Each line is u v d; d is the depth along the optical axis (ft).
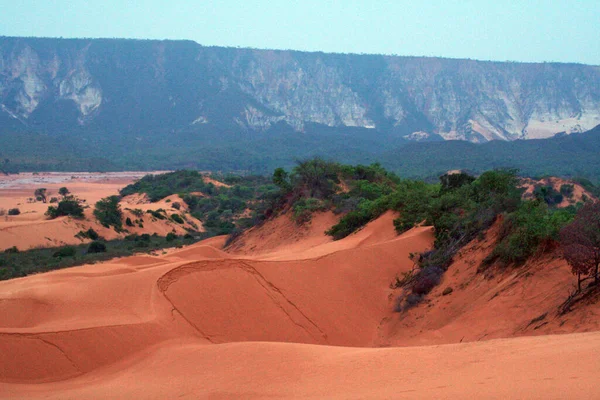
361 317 88.58
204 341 71.36
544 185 280.72
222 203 346.54
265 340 76.89
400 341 78.28
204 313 76.38
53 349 62.95
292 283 88.28
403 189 156.46
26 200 411.34
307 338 79.92
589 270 64.13
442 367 46.55
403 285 96.53
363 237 131.03
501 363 43.75
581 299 60.03
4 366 60.23
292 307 83.97
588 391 33.53
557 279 68.64
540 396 34.73
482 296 77.15
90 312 74.28
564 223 73.61
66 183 572.51
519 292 71.00
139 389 54.29
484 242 91.71
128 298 76.28
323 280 92.48
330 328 83.51
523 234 78.02
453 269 91.35
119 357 64.49
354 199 163.84
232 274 84.28
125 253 202.28
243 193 392.47
